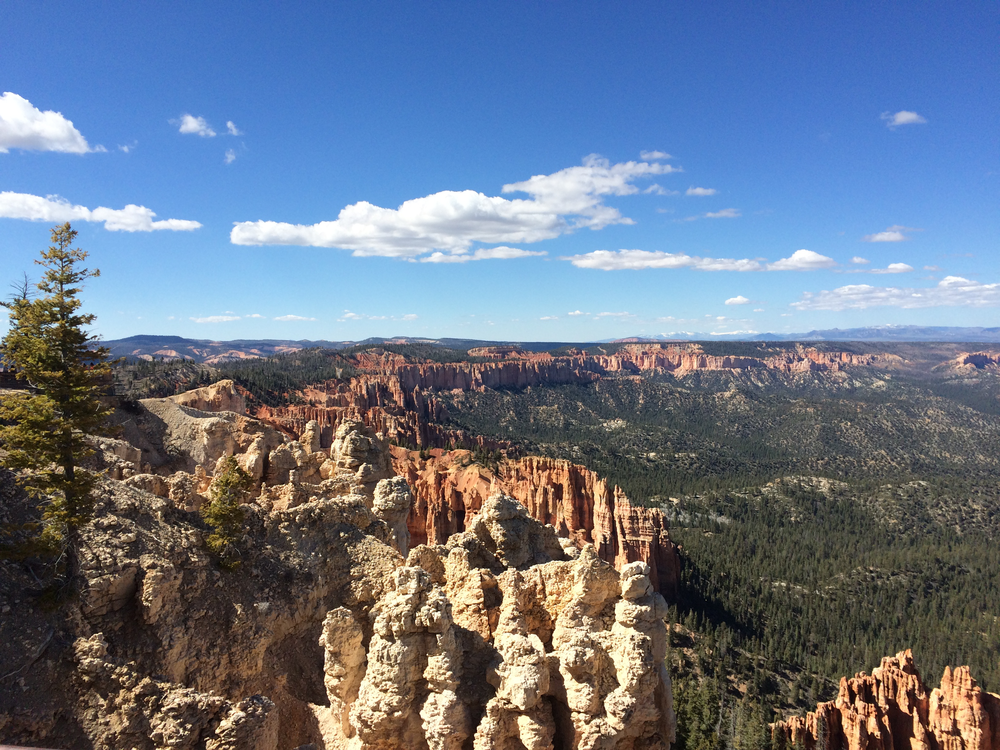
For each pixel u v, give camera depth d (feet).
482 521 112.37
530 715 79.25
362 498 134.72
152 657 87.71
